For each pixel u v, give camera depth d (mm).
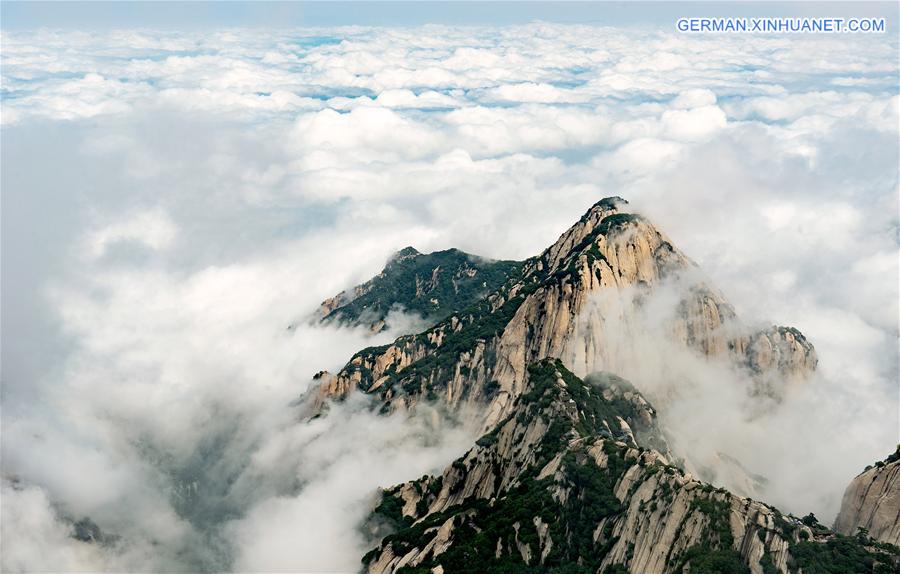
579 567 127812
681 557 118062
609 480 138875
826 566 113000
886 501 132250
